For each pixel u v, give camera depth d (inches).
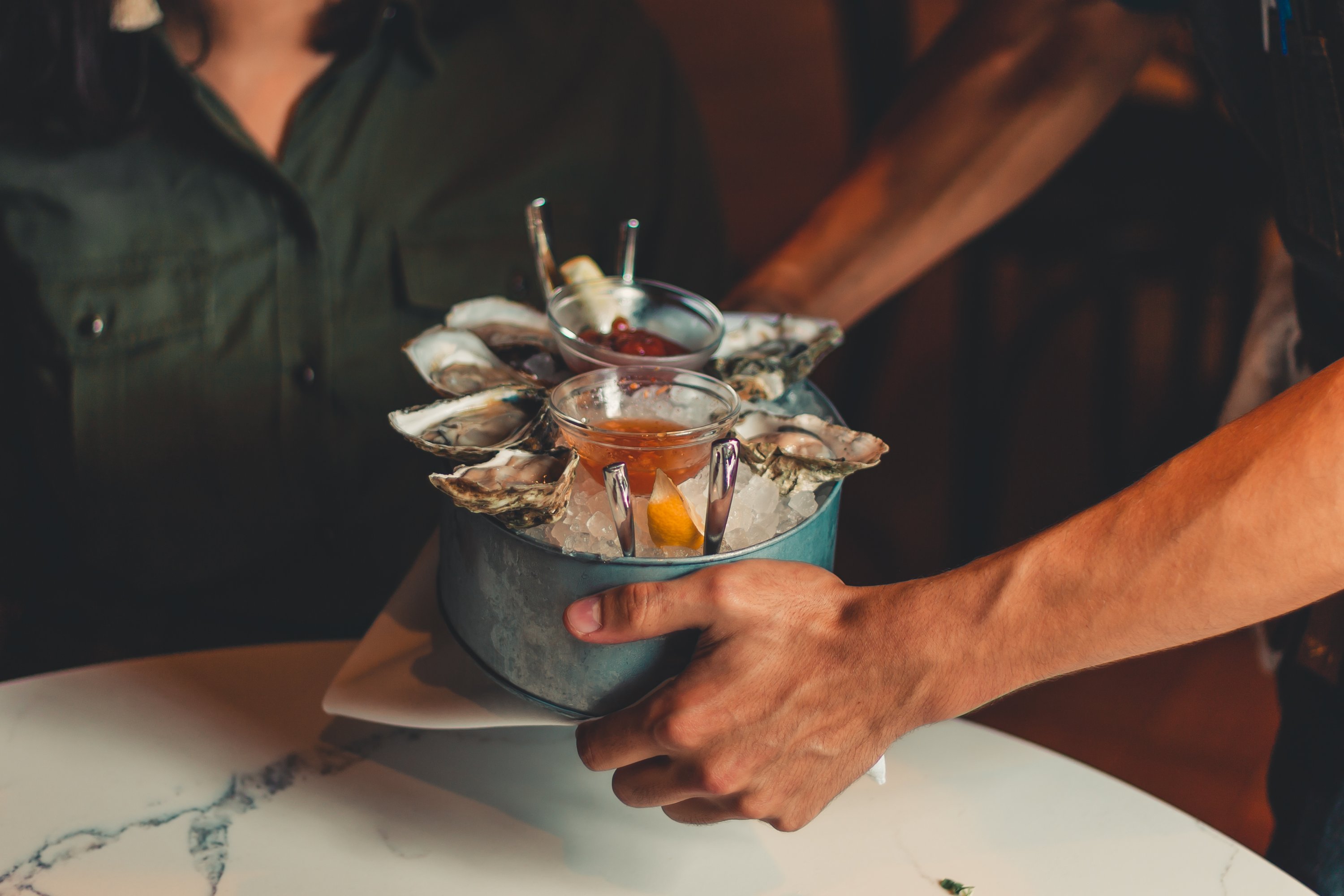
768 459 34.5
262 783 37.0
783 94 154.6
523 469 34.2
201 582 53.3
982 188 47.8
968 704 32.6
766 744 32.7
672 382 35.6
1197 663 76.7
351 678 36.3
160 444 51.8
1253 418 31.9
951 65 48.1
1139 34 45.9
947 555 83.5
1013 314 96.7
